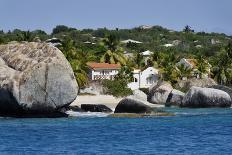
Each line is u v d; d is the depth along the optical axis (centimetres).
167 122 8894
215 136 7175
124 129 7862
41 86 8594
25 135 7094
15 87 8469
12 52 9012
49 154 5619
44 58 8719
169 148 6053
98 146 6188
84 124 8388
